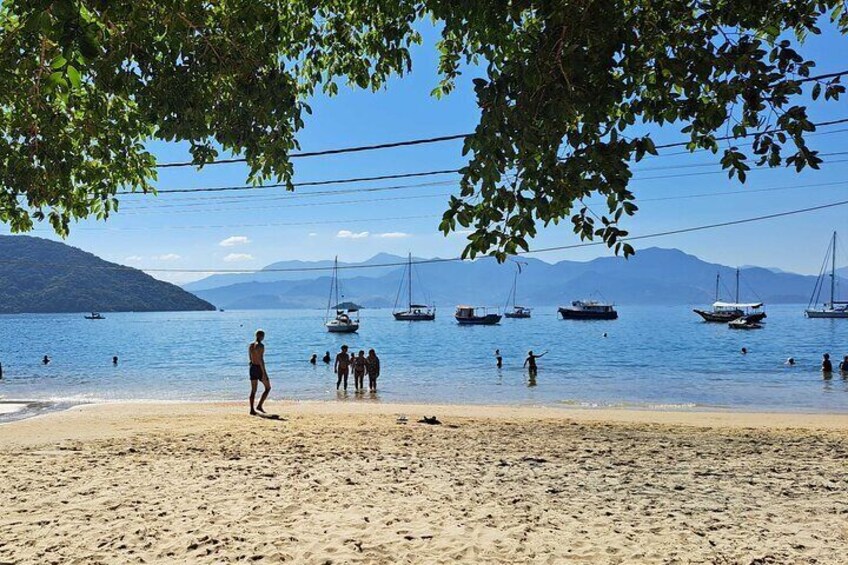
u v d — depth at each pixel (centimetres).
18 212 645
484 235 368
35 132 524
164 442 1216
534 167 365
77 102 543
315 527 662
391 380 3431
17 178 539
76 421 1616
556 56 349
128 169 652
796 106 356
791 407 2364
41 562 557
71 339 8594
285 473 928
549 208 370
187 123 487
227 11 505
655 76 388
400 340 8050
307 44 612
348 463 1010
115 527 656
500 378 3528
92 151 609
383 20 604
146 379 3453
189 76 477
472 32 551
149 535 631
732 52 357
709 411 2191
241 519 688
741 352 5678
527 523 687
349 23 620
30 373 3841
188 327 13462
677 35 379
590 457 1092
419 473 941
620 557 582
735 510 754
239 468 962
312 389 2978
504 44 465
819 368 4144
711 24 388
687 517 721
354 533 643
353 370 2877
